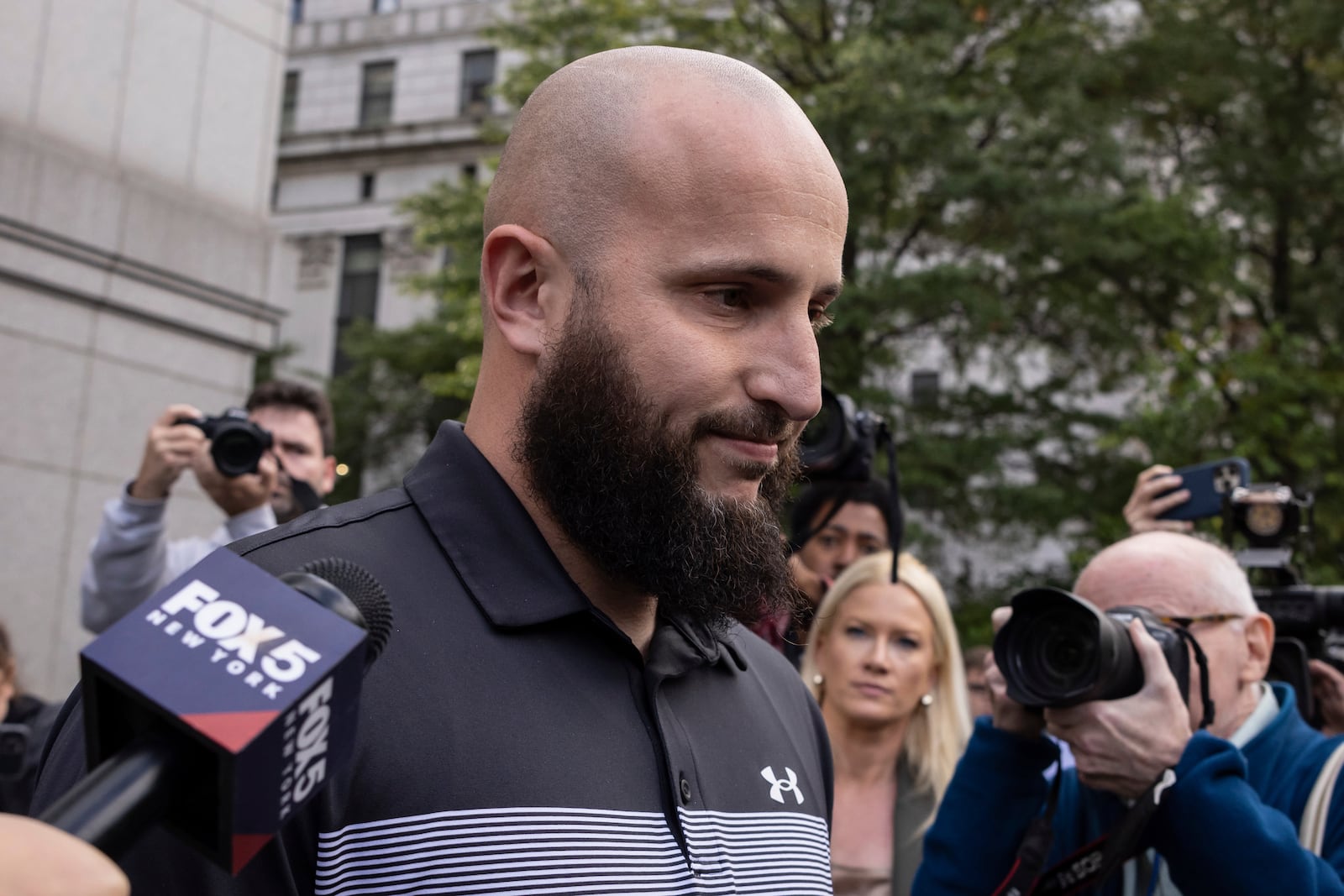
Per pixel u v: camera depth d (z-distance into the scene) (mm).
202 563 750
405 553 1218
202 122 7590
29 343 6469
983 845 2168
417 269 27359
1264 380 10719
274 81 8062
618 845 1134
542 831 1099
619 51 1314
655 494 1176
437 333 18875
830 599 3162
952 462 11820
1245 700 2252
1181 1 13312
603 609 1276
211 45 7668
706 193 1192
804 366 1204
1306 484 11117
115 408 6836
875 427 3084
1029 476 13719
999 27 13102
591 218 1223
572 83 1301
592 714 1197
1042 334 13344
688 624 1378
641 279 1196
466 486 1272
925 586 3096
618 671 1249
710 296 1203
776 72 13469
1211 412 10180
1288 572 2805
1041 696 1944
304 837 1043
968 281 11758
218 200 7617
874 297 11430
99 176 6785
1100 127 12164
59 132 6809
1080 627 1938
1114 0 13469
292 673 702
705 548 1183
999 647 2010
